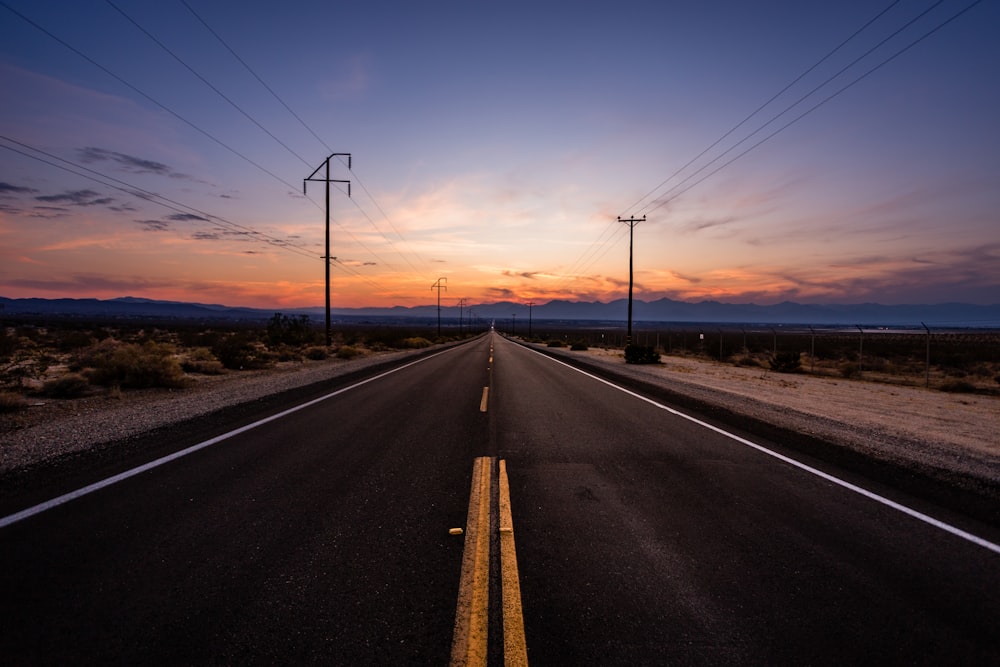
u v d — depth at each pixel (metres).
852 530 4.34
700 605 3.10
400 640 2.69
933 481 5.79
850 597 3.23
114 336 40.72
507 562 3.60
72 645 2.60
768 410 10.89
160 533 3.99
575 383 15.77
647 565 3.62
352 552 3.71
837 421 9.62
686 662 2.56
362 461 6.23
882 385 19.16
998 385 19.98
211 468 5.80
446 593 3.17
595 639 2.73
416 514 4.50
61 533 3.94
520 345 55.25
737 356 33.94
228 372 17.73
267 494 4.95
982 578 3.52
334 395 12.10
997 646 2.74
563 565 3.59
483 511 4.58
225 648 2.60
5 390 11.07
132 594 3.09
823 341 68.69
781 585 3.37
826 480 5.77
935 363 33.56
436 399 11.75
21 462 5.86
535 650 2.63
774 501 5.05
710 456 6.80
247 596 3.09
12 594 3.06
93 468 5.69
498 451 6.89
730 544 4.01
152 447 6.71
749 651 2.66
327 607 2.99
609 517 4.53
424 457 6.48
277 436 7.53
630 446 7.32
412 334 83.81
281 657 2.54
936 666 2.57
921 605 3.15
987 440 8.28
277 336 33.69
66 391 11.26
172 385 13.10
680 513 4.67
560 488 5.34
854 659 2.62
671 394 13.26
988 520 4.62
